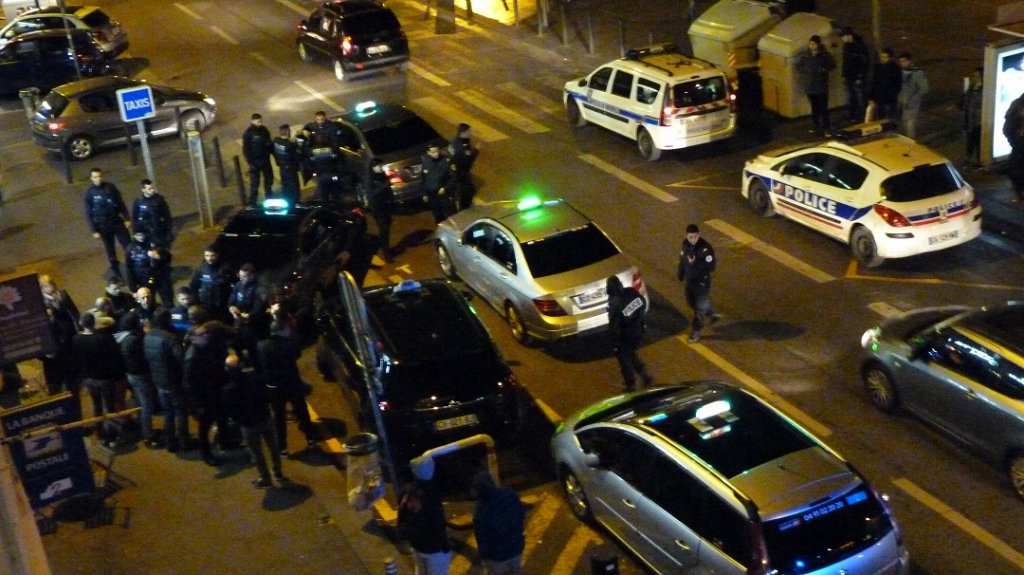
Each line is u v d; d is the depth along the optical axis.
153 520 11.40
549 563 10.44
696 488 9.02
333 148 18.75
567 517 11.12
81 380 13.48
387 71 27.53
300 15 33.88
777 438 9.33
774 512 8.48
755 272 16.17
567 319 13.98
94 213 17.17
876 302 14.94
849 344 13.98
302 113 24.91
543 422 12.95
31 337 9.40
